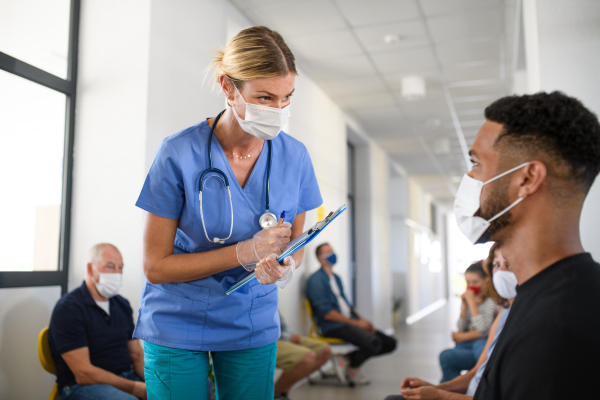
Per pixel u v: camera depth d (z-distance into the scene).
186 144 1.21
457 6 3.69
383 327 7.97
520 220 0.72
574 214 0.69
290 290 4.36
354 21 3.93
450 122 6.87
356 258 7.40
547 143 0.69
